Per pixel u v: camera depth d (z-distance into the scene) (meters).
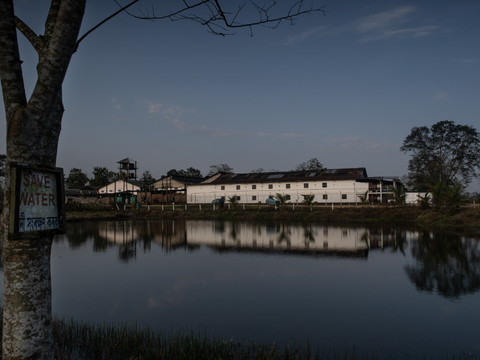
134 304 7.73
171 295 8.39
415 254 12.96
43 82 2.91
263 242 17.12
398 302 7.62
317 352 5.32
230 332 6.13
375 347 5.50
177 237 19.70
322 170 49.28
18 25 3.48
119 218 36.00
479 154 48.31
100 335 5.73
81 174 108.00
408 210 28.73
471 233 18.41
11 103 2.87
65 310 7.36
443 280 9.24
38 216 2.93
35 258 2.89
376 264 11.47
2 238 2.88
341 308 7.32
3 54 2.83
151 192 58.94
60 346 5.43
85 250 15.28
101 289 8.97
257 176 52.12
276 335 5.98
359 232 20.61
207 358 4.96
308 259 12.55
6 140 2.88
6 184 2.80
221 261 12.44
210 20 4.11
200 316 6.94
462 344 5.58
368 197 39.59
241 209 36.84
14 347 2.76
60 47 2.96
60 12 2.96
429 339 5.79
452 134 50.34
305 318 6.78
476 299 7.68
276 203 40.38
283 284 9.24
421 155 52.66
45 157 3.29
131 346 5.37
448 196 25.20
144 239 18.95
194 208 41.56
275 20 4.10
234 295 8.33
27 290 2.82
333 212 30.45
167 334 6.01
